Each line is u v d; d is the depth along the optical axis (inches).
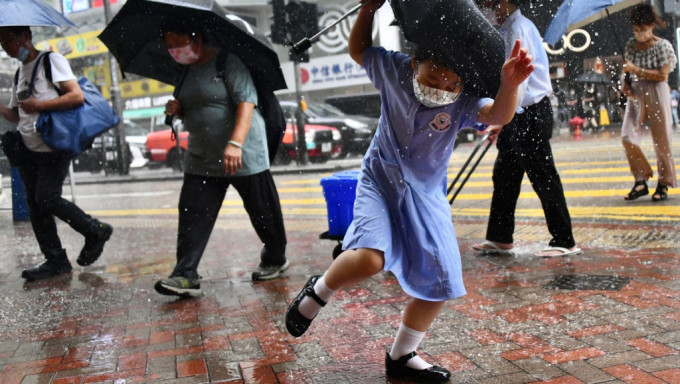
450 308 160.6
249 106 189.9
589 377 115.1
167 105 197.0
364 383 119.8
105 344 150.6
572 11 217.0
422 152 117.5
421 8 102.0
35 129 219.1
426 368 119.4
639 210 297.0
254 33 188.9
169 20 186.4
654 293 161.0
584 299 160.7
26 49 220.4
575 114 952.9
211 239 303.6
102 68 1326.3
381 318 156.6
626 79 313.6
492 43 106.0
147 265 247.1
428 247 115.5
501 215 225.5
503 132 216.2
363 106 850.8
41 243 233.9
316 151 711.1
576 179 424.5
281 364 130.6
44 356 144.3
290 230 315.3
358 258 113.9
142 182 762.2
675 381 111.0
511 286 177.9
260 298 185.5
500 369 121.4
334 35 1156.5
